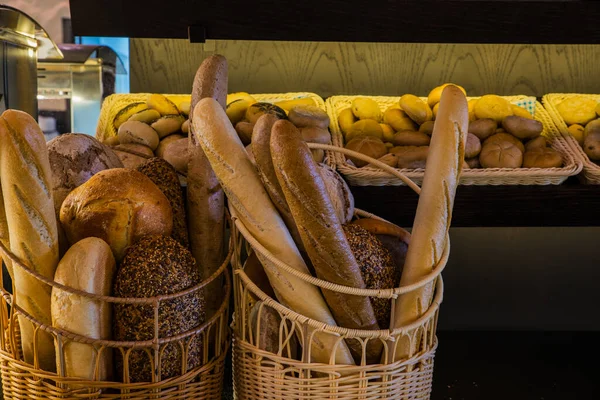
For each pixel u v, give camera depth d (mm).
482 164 1416
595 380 1337
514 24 1269
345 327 851
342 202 1034
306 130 1363
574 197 1354
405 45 1757
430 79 1777
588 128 1540
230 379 1251
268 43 1739
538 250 1802
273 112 1424
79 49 1614
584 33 1278
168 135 1475
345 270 807
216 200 945
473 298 1813
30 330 842
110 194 855
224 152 836
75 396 801
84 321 787
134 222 855
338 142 1467
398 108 1588
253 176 843
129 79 1751
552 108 1633
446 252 889
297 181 778
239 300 927
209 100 865
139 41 1730
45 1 2154
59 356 799
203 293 869
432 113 1574
